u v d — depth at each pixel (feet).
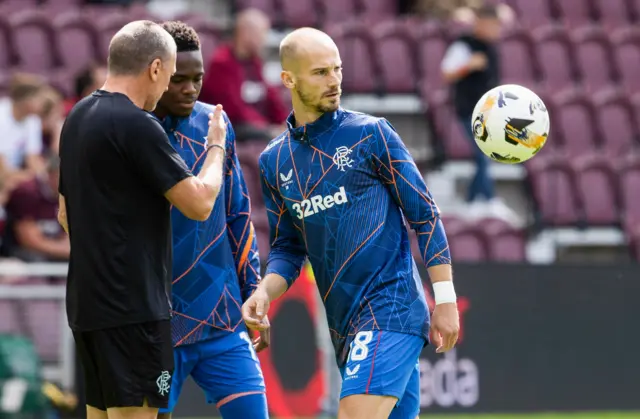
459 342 117.39
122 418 58.59
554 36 197.16
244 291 68.23
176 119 65.77
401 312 60.80
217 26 180.24
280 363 110.73
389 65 181.16
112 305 57.62
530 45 193.57
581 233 166.30
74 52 172.35
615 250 168.55
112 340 57.93
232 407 67.05
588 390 121.29
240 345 67.10
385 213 61.67
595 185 169.27
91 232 57.72
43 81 158.10
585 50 198.18
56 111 130.00
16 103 128.77
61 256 116.26
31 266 113.29
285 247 65.67
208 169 59.88
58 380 109.19
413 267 62.39
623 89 196.13
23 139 128.47
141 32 58.65
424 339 61.82
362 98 178.70
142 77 58.70
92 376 59.72
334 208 61.62
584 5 217.15
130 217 57.67
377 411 59.77
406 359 60.49
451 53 156.25
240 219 67.92
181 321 65.67
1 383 97.30
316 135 62.13
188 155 65.87
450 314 60.29
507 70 191.52
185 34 64.39
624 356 122.62
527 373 119.24
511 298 119.55
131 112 57.62
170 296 59.57
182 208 58.13
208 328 66.08
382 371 59.77
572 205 167.02
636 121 186.39
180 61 64.08
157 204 58.49
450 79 156.97
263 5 191.93
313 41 61.11
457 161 170.30
